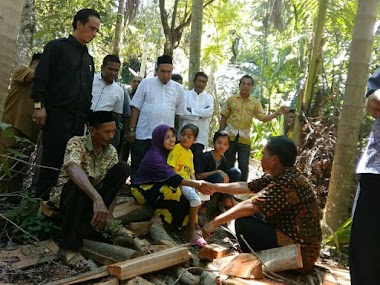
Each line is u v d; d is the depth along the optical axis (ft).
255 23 35.22
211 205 15.89
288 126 20.47
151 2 41.68
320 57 18.44
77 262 10.59
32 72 14.46
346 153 13.66
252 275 10.16
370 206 7.70
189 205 13.60
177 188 13.43
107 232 11.45
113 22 26.84
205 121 17.69
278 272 11.07
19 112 14.43
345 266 12.61
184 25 25.25
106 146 11.84
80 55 13.06
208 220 15.49
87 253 11.17
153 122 15.79
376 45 20.38
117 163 11.48
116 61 15.76
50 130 12.85
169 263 10.39
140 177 13.92
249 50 41.78
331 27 21.03
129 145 17.83
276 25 27.91
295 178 10.72
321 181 17.71
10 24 8.41
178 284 10.39
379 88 7.27
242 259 10.71
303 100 18.78
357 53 13.30
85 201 10.80
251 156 29.04
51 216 11.69
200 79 17.71
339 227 13.83
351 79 13.47
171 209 13.61
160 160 13.43
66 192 11.05
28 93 14.60
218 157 16.11
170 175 13.07
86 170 11.36
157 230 12.94
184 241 13.51
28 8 18.43
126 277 9.48
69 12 25.45
